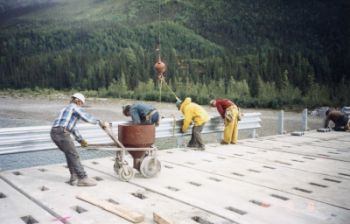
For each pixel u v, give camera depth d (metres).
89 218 4.37
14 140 6.70
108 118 29.67
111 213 4.53
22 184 5.81
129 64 70.62
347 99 38.28
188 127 9.27
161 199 5.14
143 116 6.80
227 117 9.73
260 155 8.41
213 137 15.87
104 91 67.62
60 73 77.56
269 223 4.30
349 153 8.76
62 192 5.40
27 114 33.28
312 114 29.19
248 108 40.06
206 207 4.80
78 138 5.88
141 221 4.29
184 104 9.05
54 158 11.63
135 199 5.12
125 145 6.26
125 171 6.02
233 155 8.38
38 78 79.88
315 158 8.15
